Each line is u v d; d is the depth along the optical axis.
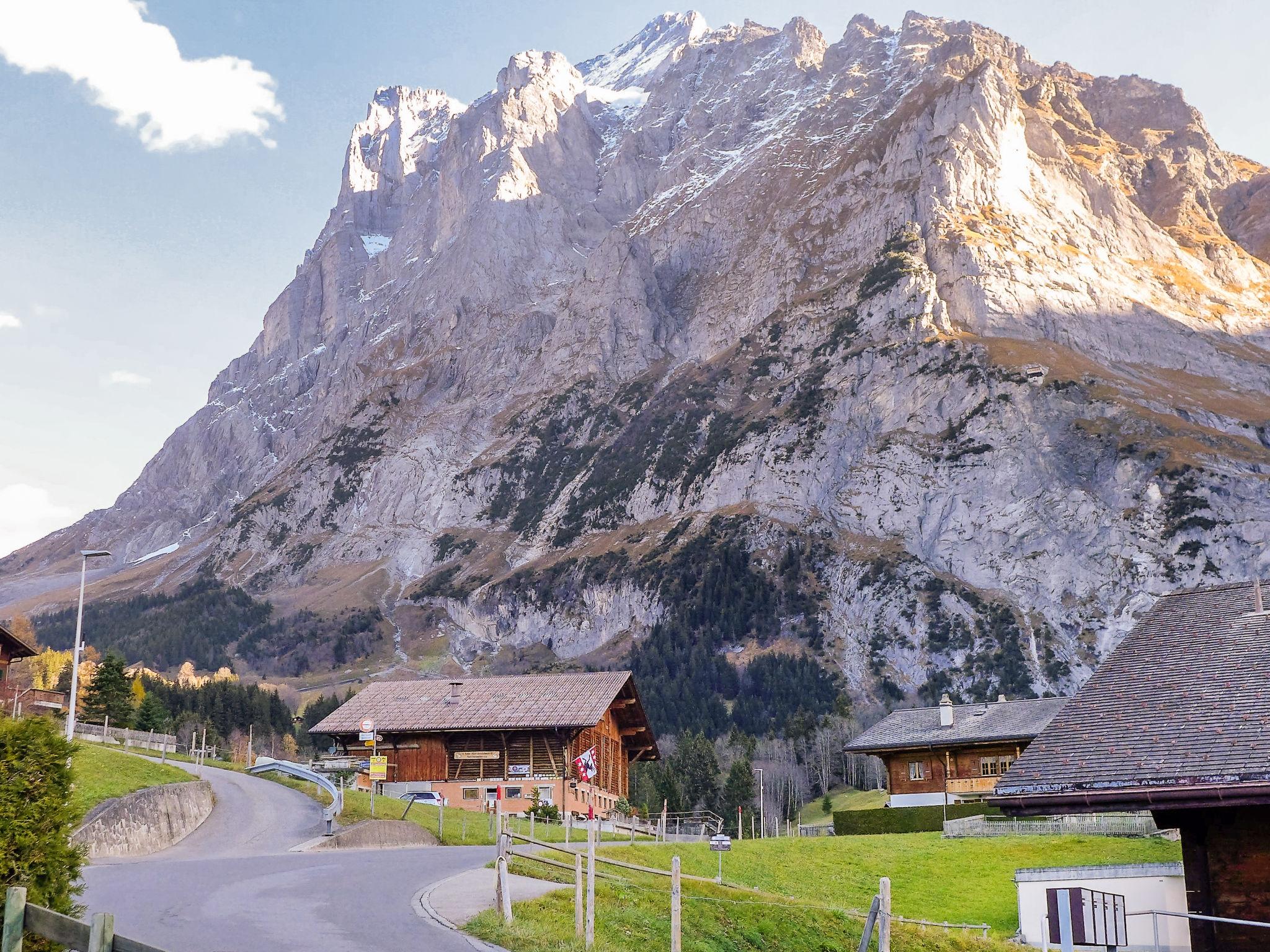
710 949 30.17
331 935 25.39
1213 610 30.48
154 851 47.31
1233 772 24.09
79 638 60.84
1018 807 25.97
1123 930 30.66
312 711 191.00
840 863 53.25
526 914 28.05
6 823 18.55
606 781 89.12
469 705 82.75
